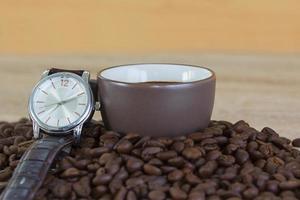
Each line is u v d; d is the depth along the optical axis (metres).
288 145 0.34
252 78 0.61
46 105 0.34
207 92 0.33
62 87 0.34
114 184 0.28
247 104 0.50
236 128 0.34
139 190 0.28
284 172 0.30
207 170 0.29
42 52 0.82
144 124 0.32
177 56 0.75
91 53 0.79
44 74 0.35
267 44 0.82
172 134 0.33
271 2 0.80
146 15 0.82
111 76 0.35
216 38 0.83
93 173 0.29
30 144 0.33
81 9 0.82
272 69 0.66
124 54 0.78
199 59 0.73
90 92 0.34
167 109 0.32
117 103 0.33
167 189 0.28
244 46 0.82
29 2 0.82
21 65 0.69
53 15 0.83
